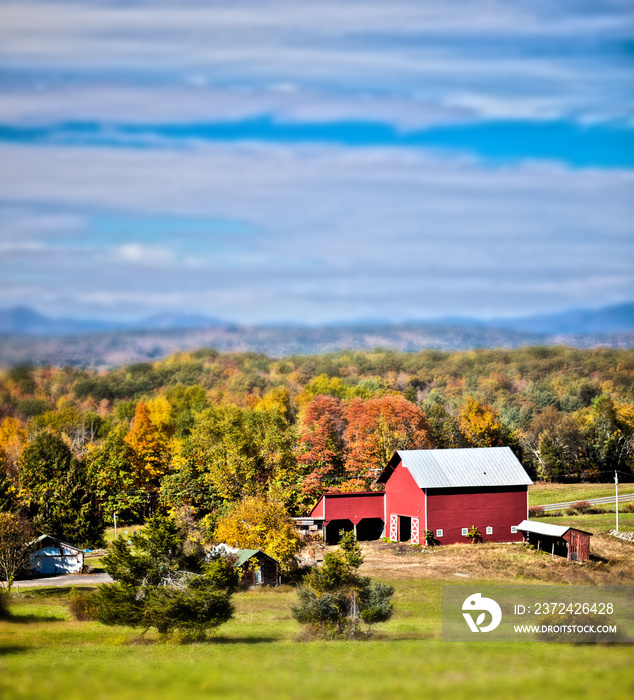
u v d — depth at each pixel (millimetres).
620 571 122750
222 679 58500
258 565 121062
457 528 150750
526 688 52594
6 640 85125
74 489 164125
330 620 83625
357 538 165625
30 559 146000
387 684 54969
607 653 68750
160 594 84125
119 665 67625
